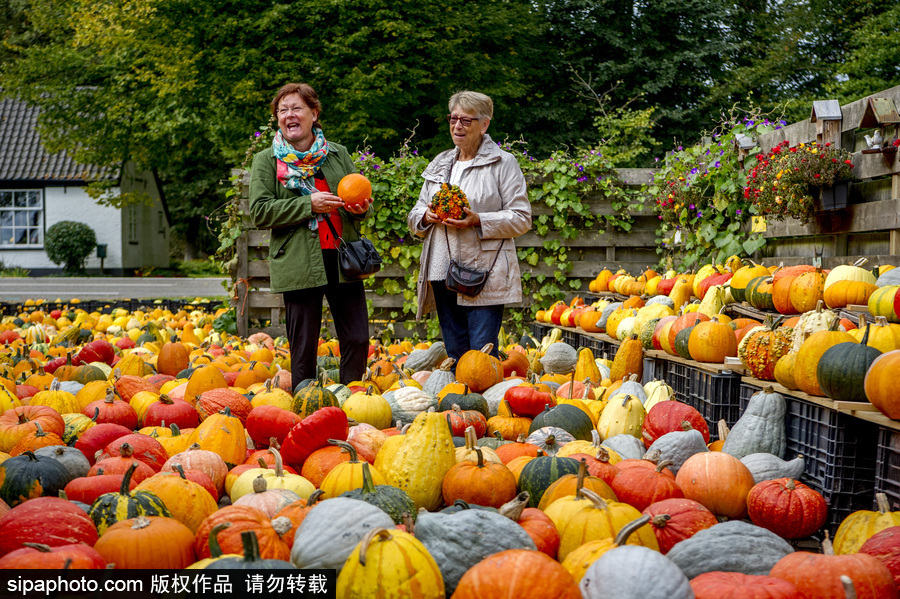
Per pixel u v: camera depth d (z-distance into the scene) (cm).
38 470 304
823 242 674
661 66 1952
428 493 300
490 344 508
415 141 1684
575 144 1870
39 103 2019
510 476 301
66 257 2848
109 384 488
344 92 1398
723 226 831
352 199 478
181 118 1606
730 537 243
